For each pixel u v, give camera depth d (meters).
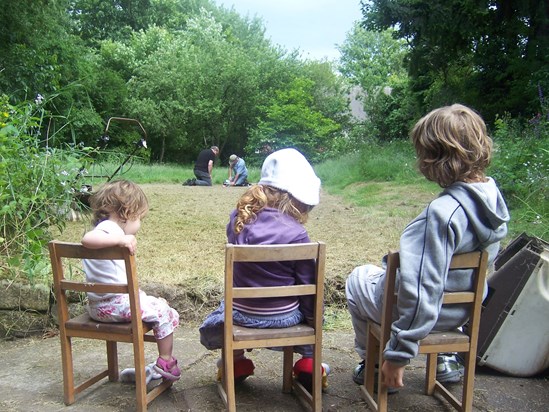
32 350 3.35
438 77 18.94
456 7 14.49
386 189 9.71
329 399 2.65
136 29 41.16
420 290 2.08
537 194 6.22
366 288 2.54
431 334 2.34
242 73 30.75
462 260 2.22
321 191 10.95
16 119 4.27
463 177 2.21
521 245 3.20
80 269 3.82
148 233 5.88
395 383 2.21
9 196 3.75
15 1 12.94
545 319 2.73
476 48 16.05
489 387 2.76
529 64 14.54
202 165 14.34
